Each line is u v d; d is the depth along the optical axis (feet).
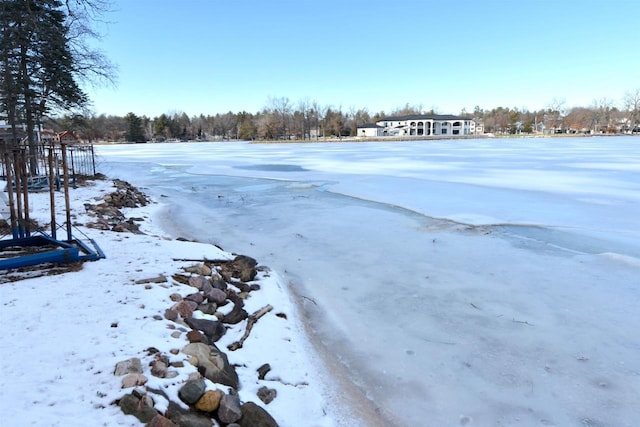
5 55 43.65
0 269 15.38
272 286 17.39
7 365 9.23
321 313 15.98
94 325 11.33
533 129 362.53
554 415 10.30
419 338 14.06
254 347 12.25
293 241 26.16
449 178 58.80
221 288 15.74
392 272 20.39
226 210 37.50
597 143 184.96
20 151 18.99
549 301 16.94
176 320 12.38
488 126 377.50
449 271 20.45
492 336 14.16
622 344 13.61
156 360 9.73
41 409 7.81
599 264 21.36
